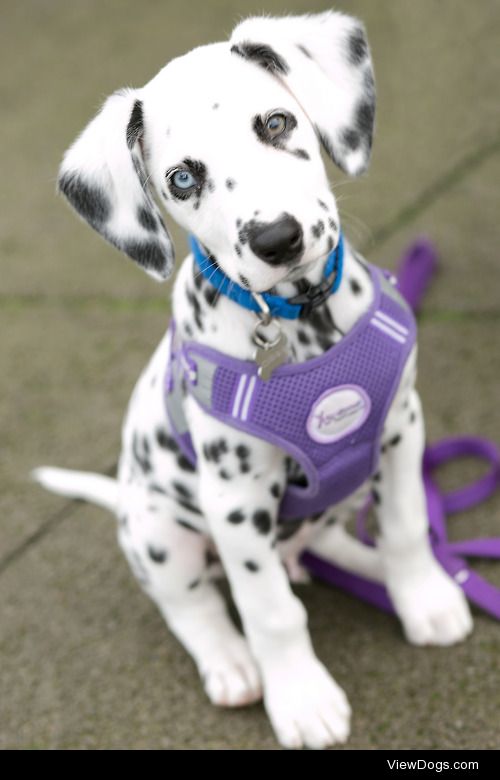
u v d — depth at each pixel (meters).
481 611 2.52
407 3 5.32
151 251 1.93
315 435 2.05
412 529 2.37
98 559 2.96
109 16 6.04
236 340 2.00
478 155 4.18
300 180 1.78
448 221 3.87
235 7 5.69
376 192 4.10
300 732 2.32
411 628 2.45
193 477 2.27
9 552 3.04
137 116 1.85
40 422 3.50
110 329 3.83
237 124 1.76
